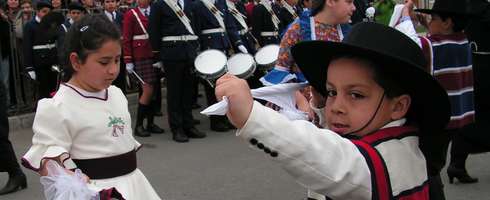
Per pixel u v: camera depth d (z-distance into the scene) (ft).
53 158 8.41
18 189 17.46
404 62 4.65
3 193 17.06
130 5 33.22
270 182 17.69
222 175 18.61
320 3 11.11
